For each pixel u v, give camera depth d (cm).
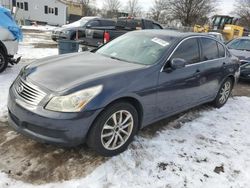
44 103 286
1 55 646
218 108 555
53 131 284
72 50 825
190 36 438
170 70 376
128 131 340
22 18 3650
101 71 329
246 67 778
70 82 301
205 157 355
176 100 404
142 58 383
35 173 289
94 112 290
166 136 398
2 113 420
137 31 468
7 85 558
